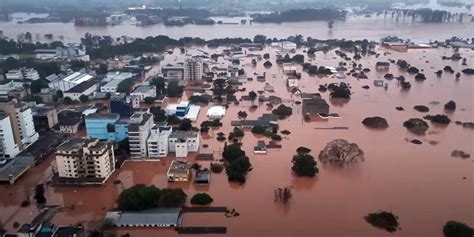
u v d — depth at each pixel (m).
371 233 137.88
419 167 186.50
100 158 170.88
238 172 176.00
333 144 194.25
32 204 159.00
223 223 144.12
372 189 166.62
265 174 180.62
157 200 153.00
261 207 154.12
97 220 146.38
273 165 189.38
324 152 193.25
